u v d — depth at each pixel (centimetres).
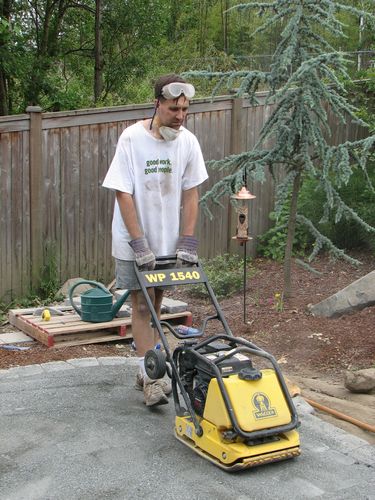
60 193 786
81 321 653
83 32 1470
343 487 354
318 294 743
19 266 768
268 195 950
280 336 628
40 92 1275
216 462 367
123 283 455
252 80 691
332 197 673
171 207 450
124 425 430
